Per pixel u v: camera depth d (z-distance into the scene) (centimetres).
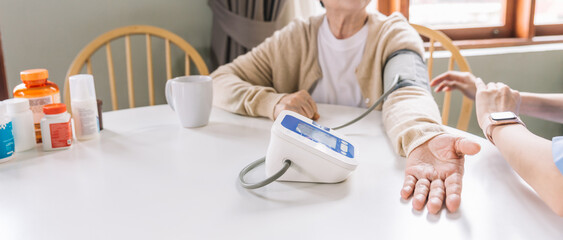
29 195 68
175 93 98
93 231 57
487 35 240
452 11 238
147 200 65
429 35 158
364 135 95
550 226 57
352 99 136
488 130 77
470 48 226
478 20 243
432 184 66
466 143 67
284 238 54
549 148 63
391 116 94
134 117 110
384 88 116
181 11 196
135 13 188
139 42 192
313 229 56
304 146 67
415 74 109
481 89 89
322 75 135
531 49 224
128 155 84
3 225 59
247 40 188
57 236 56
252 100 108
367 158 81
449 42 156
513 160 68
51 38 177
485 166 76
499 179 71
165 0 192
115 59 189
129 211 62
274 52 136
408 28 125
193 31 200
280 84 138
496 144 74
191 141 92
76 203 65
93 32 183
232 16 187
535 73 225
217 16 193
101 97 191
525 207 62
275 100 105
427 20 236
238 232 56
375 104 96
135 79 195
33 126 87
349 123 97
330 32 133
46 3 173
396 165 78
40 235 56
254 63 136
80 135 92
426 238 54
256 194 67
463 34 236
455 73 121
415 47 119
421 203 61
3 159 81
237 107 111
